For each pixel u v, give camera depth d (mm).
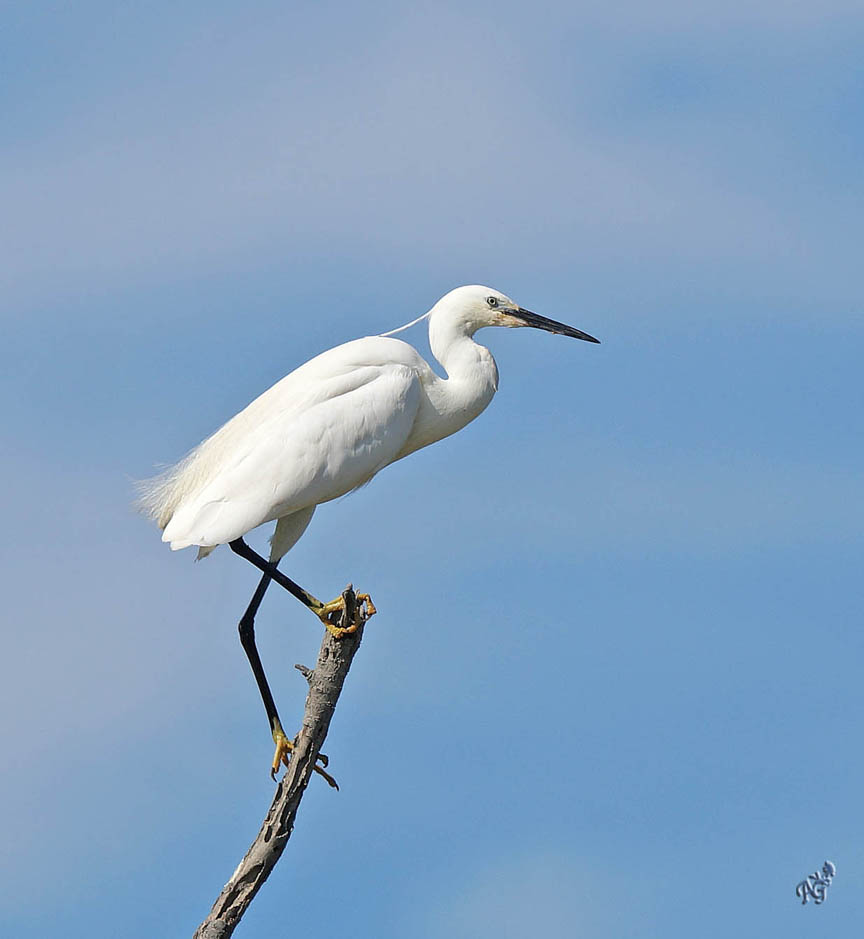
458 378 14219
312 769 10594
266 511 12672
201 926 10477
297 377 13477
